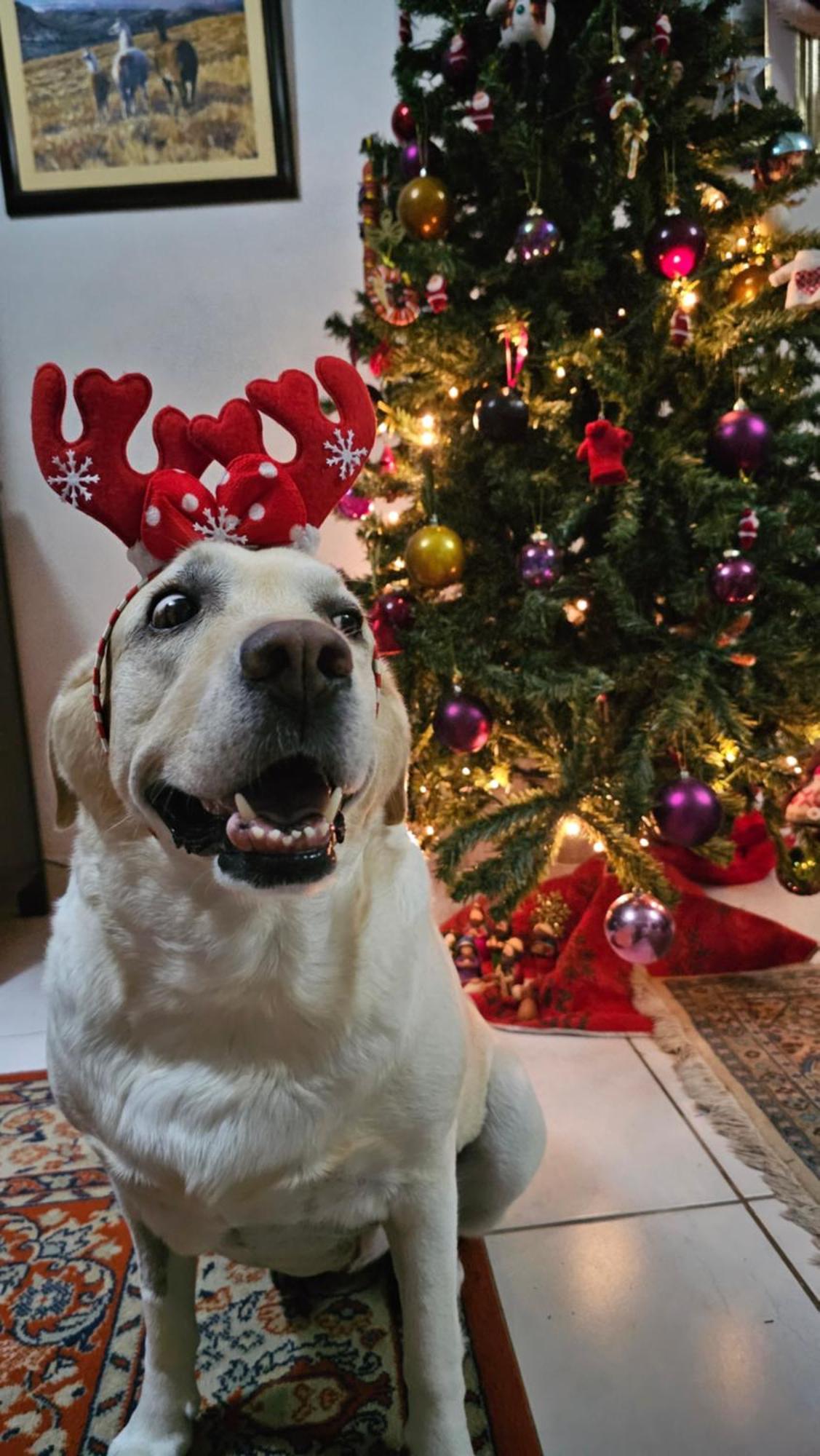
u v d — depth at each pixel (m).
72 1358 1.12
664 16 1.62
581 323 1.83
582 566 1.84
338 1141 0.82
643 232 1.72
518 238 1.61
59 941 0.88
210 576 0.80
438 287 1.66
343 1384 1.07
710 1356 1.08
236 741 0.70
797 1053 1.69
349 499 1.96
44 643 2.58
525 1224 1.31
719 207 1.78
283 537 0.88
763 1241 1.27
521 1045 1.78
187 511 0.85
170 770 0.74
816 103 2.41
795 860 1.86
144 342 2.48
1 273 2.44
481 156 1.83
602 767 1.84
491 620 1.87
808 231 1.81
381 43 2.37
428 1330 0.89
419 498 1.87
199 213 2.42
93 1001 0.82
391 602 1.78
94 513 0.86
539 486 1.72
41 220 2.42
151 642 0.80
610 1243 1.27
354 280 2.47
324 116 2.39
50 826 2.64
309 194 2.43
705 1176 1.40
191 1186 0.81
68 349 2.47
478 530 1.90
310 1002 0.78
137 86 2.34
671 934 1.68
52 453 0.85
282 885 0.71
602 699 1.97
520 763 2.40
